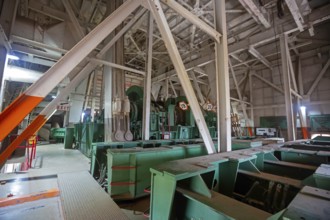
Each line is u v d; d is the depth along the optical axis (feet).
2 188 9.01
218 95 8.62
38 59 17.75
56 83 4.58
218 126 8.52
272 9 20.89
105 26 5.55
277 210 4.92
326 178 3.87
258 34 22.39
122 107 13.12
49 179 10.52
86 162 15.52
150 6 6.52
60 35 17.97
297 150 8.13
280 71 32.32
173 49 7.03
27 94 4.13
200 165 4.82
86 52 5.14
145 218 7.16
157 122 17.60
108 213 6.51
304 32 26.53
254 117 36.04
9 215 6.48
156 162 9.55
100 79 37.60
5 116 3.78
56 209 7.00
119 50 16.11
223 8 8.83
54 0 19.94
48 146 28.84
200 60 29.12
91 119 22.86
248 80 37.11
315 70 27.99
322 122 26.78
